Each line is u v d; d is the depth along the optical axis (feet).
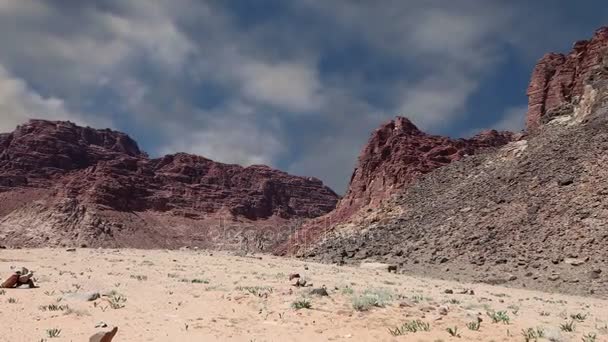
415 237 206.08
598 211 153.99
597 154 186.91
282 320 49.55
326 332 45.70
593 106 233.14
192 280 79.36
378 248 210.38
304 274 106.93
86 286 68.03
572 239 146.20
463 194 233.14
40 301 55.62
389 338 43.75
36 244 608.60
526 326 49.49
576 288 120.37
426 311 55.11
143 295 62.34
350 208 335.88
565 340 44.06
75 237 631.97
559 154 208.23
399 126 360.48
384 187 314.76
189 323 48.08
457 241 179.73
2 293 59.16
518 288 127.44
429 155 321.73
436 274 155.94
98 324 45.27
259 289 67.00
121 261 117.60
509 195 198.39
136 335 43.09
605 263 128.16
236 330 45.96
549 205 172.55
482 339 43.78
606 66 252.01
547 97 296.30
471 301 74.95
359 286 85.30
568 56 304.91
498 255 155.74
